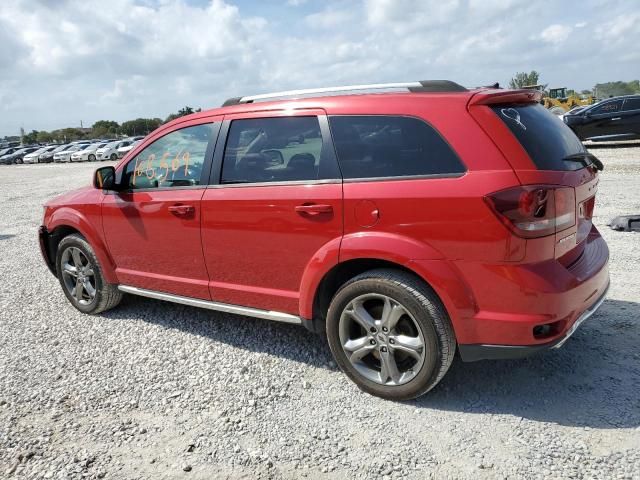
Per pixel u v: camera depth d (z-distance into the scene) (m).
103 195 4.62
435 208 2.91
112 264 4.71
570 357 3.62
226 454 2.84
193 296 4.15
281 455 2.81
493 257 2.80
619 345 3.74
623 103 16.83
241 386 3.54
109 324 4.76
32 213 12.37
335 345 3.41
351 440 2.91
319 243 3.34
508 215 2.74
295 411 3.22
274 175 3.57
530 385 3.33
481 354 2.97
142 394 3.51
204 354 4.04
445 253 2.92
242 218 3.66
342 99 3.38
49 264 5.32
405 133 3.11
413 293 3.01
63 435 3.08
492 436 2.86
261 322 4.59
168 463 2.80
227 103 4.05
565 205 2.89
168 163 4.17
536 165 2.82
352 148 3.26
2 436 3.09
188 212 3.94
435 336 3.00
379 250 3.06
